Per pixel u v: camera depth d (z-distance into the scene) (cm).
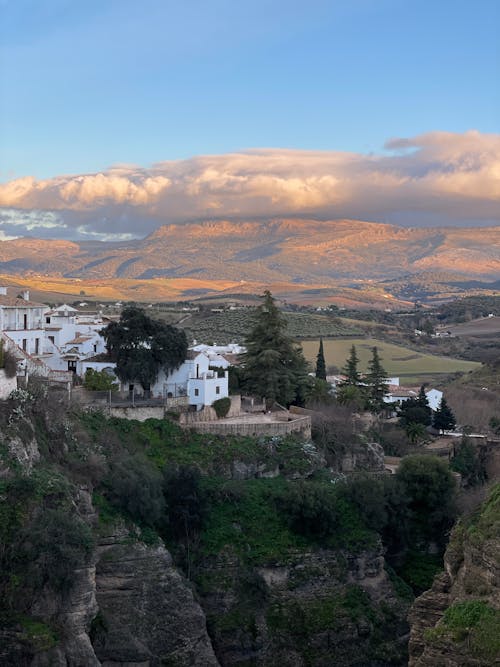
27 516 7262
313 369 19238
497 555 6125
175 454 10119
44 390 9100
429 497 10544
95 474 8694
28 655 6856
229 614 8994
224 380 11862
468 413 17288
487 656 5644
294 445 10794
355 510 9988
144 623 8294
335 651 9131
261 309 13275
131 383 11362
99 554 8238
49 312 15000
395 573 10169
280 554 9369
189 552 9200
